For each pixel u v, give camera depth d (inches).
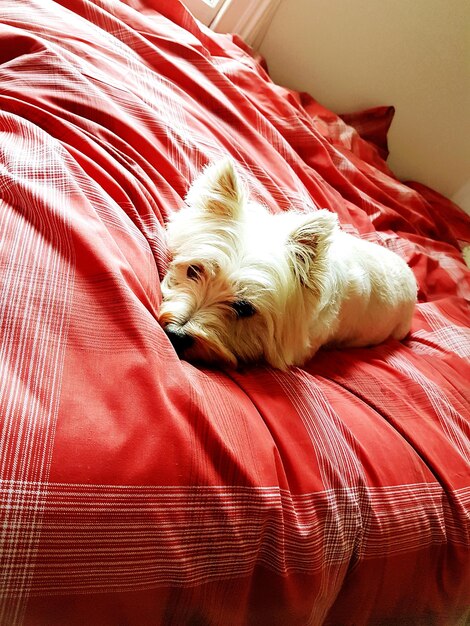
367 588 38.6
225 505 27.7
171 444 26.5
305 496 33.2
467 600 47.1
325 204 84.9
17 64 50.1
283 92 104.3
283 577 30.7
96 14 73.5
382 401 49.9
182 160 58.3
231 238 46.1
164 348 32.5
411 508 39.7
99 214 38.6
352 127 128.6
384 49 123.4
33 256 30.3
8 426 21.9
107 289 31.6
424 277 93.0
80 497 22.6
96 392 26.3
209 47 95.5
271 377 43.8
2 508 20.5
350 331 63.1
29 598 21.2
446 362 68.2
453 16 116.6
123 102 57.0
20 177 35.8
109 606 24.0
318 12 118.3
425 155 142.9
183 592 26.3
